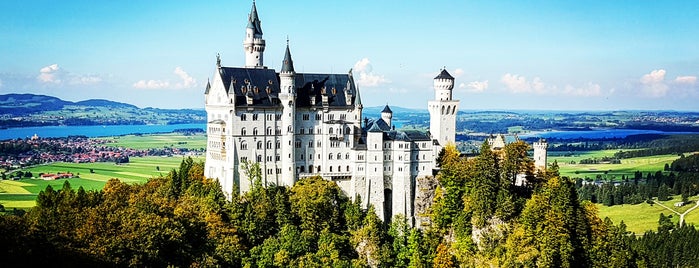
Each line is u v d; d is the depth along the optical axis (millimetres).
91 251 154625
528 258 182125
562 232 187875
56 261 148500
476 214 197000
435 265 192125
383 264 194375
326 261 183250
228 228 187000
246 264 176375
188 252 172750
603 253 196500
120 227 166625
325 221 199750
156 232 166875
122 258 158750
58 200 195750
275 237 193000
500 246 190250
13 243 144625
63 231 163000
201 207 191250
